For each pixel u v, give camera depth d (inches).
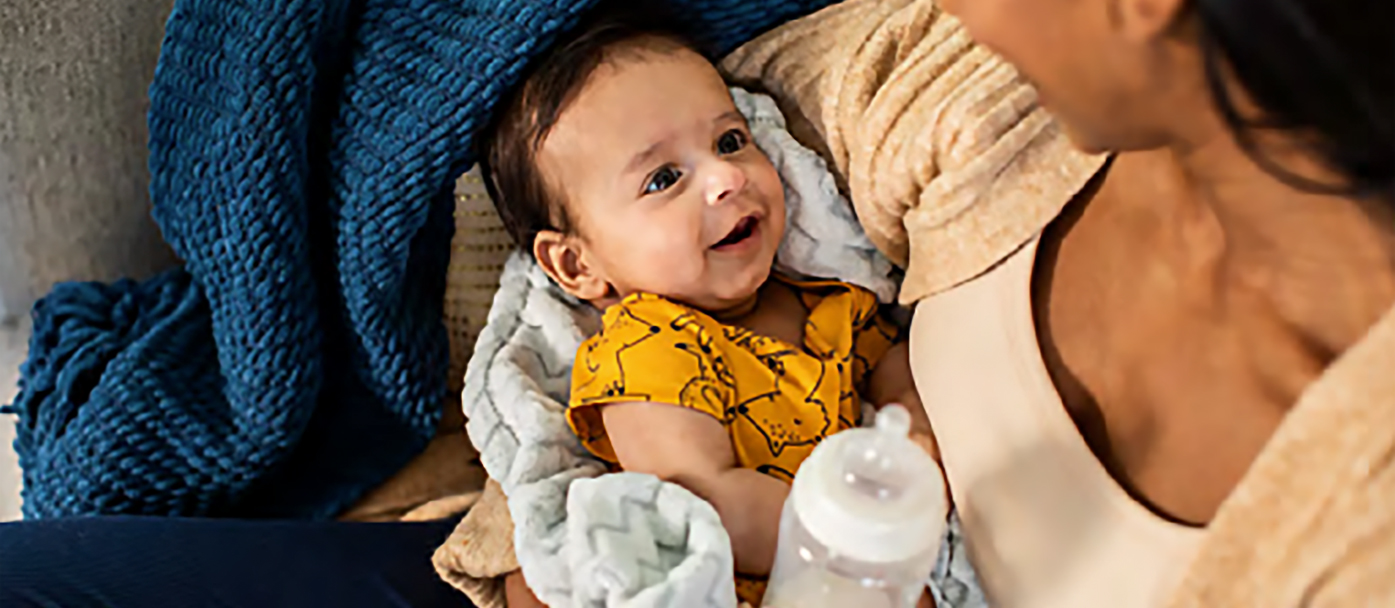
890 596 24.9
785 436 36.4
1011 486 27.1
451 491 43.7
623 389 35.3
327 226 41.3
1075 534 25.5
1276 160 18.3
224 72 37.9
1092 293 26.6
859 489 22.6
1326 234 20.5
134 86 42.5
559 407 38.1
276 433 40.4
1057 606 26.1
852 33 37.8
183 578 34.1
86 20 40.3
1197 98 18.3
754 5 39.9
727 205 37.6
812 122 40.1
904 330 41.3
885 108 34.4
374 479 43.1
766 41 40.2
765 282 41.6
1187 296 24.1
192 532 35.9
